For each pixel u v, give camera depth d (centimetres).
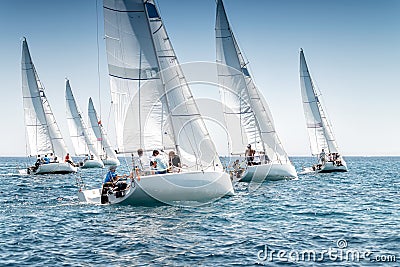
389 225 2098
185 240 1805
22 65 6372
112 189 2623
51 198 3322
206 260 1540
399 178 5422
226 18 4178
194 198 2411
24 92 6388
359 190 3722
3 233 1964
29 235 1922
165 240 1805
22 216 2394
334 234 1914
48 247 1728
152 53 2581
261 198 3072
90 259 1562
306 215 2381
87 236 1889
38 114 6456
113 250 1669
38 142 6456
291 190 3631
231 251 1650
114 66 2584
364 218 2292
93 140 9156
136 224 2100
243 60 4381
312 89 6053
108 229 2008
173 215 2311
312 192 3506
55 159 6438
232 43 4153
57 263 1522
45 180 5212
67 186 4394
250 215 2358
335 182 4528
